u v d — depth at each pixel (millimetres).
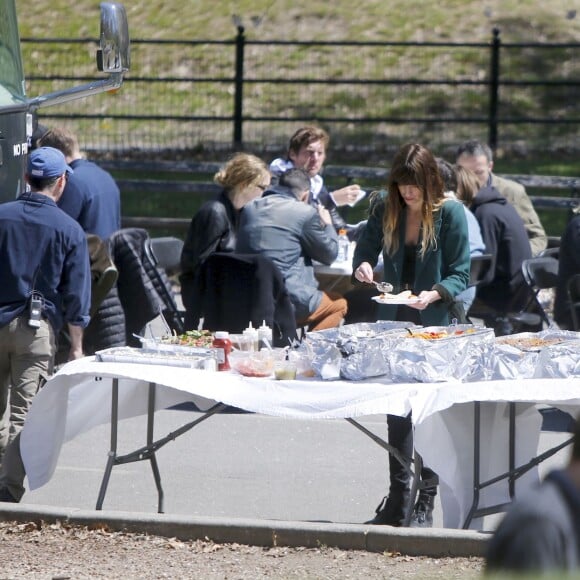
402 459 20891
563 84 65625
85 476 25938
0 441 23031
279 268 30156
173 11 100375
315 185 36969
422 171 22703
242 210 31172
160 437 28906
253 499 24578
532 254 36375
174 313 31219
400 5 100938
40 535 19953
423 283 23250
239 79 66438
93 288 26859
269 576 18062
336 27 98188
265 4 101250
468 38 96562
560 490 9898
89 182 31031
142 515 20234
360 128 83125
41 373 22516
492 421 21203
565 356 19609
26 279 22219
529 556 9586
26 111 26984
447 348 19953
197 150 76312
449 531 19156
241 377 20125
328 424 30203
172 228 53250
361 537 19359
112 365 20594
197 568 18484
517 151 78562
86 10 100312
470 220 32219
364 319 33156
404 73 90812
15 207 22438
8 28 27391
